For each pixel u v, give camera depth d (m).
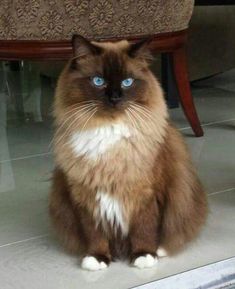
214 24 2.07
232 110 1.76
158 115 0.95
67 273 0.98
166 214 0.99
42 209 1.20
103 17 1.30
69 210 1.00
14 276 0.98
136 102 0.93
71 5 1.28
